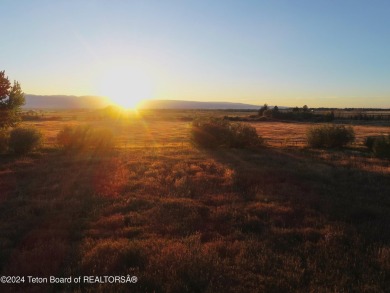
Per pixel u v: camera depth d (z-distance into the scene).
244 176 17.66
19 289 6.37
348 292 6.25
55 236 9.15
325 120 112.31
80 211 11.45
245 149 33.84
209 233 9.33
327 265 7.29
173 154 29.00
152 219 10.55
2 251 7.97
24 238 8.93
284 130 72.75
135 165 22.06
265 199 13.00
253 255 7.81
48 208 11.74
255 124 97.56
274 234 9.27
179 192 14.35
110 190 14.66
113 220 10.37
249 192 14.49
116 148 34.69
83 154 29.05
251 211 11.45
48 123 95.06
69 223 10.13
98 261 7.35
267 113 124.25
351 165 22.75
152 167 21.30
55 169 20.25
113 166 21.61
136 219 10.52
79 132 34.41
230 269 7.06
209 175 18.30
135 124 102.06
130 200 12.79
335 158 26.62
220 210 11.41
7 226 9.85
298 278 6.65
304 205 12.33
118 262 7.31
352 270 7.14
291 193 14.16
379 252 7.88
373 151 29.14
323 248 8.20
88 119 130.12
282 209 11.60
